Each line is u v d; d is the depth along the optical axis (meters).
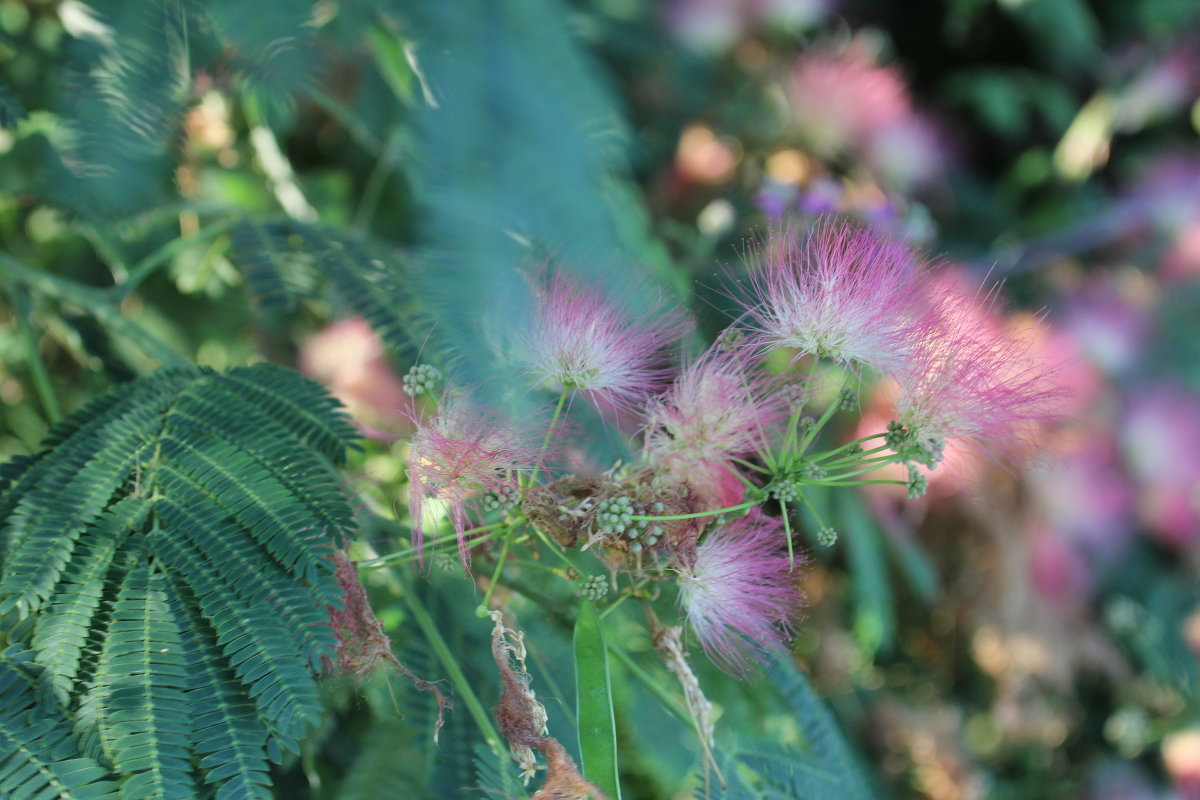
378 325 0.83
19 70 0.81
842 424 0.92
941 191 1.46
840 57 1.29
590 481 0.74
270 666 0.71
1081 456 1.42
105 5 0.72
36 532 0.73
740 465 0.77
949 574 1.49
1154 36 1.57
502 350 0.73
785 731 0.91
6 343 0.95
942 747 1.44
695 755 0.89
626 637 0.87
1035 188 1.62
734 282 0.77
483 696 0.81
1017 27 1.56
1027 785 1.53
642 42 1.14
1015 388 0.75
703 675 0.87
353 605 0.74
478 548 0.77
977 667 1.54
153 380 0.78
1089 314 1.47
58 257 0.96
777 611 0.76
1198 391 1.47
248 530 0.73
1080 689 1.61
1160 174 1.55
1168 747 1.58
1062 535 1.46
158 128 0.73
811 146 1.22
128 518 0.73
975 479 0.78
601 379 0.75
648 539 0.74
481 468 0.74
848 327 0.74
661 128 1.17
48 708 0.70
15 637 0.71
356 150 1.09
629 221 0.85
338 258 0.86
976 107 1.61
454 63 0.72
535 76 0.73
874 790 1.20
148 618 0.71
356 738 0.84
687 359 0.76
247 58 0.72
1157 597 1.58
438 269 0.70
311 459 0.75
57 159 0.74
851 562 1.17
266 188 1.00
